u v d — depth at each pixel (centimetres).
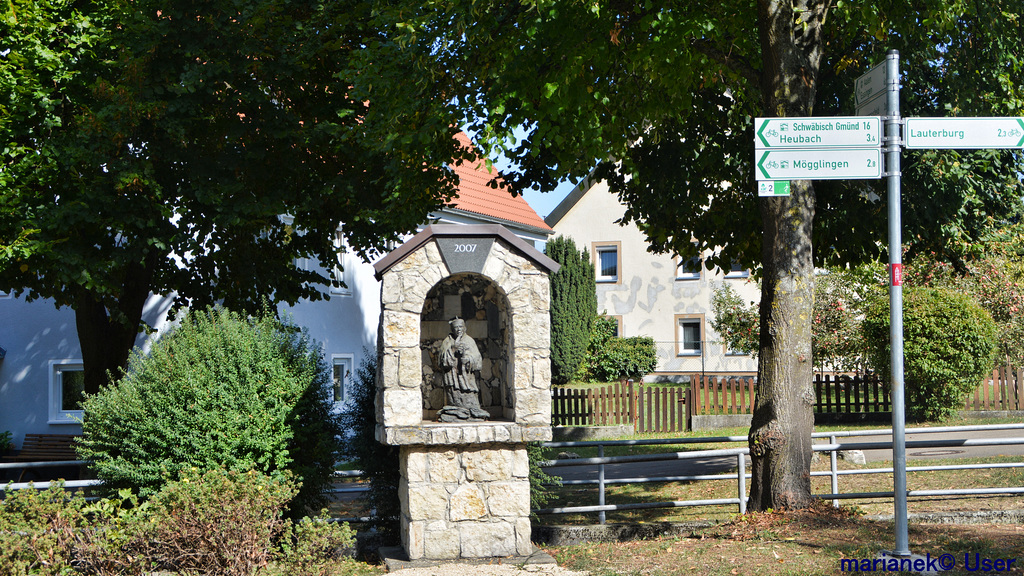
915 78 1097
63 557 588
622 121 1004
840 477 1142
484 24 909
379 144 1066
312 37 1193
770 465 812
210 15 1143
